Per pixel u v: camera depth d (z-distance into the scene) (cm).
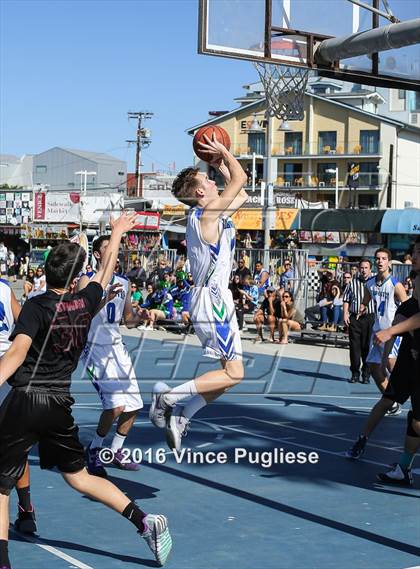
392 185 4488
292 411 998
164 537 462
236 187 503
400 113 5231
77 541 511
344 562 486
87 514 568
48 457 460
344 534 540
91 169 6900
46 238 2783
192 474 685
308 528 550
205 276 508
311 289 1642
